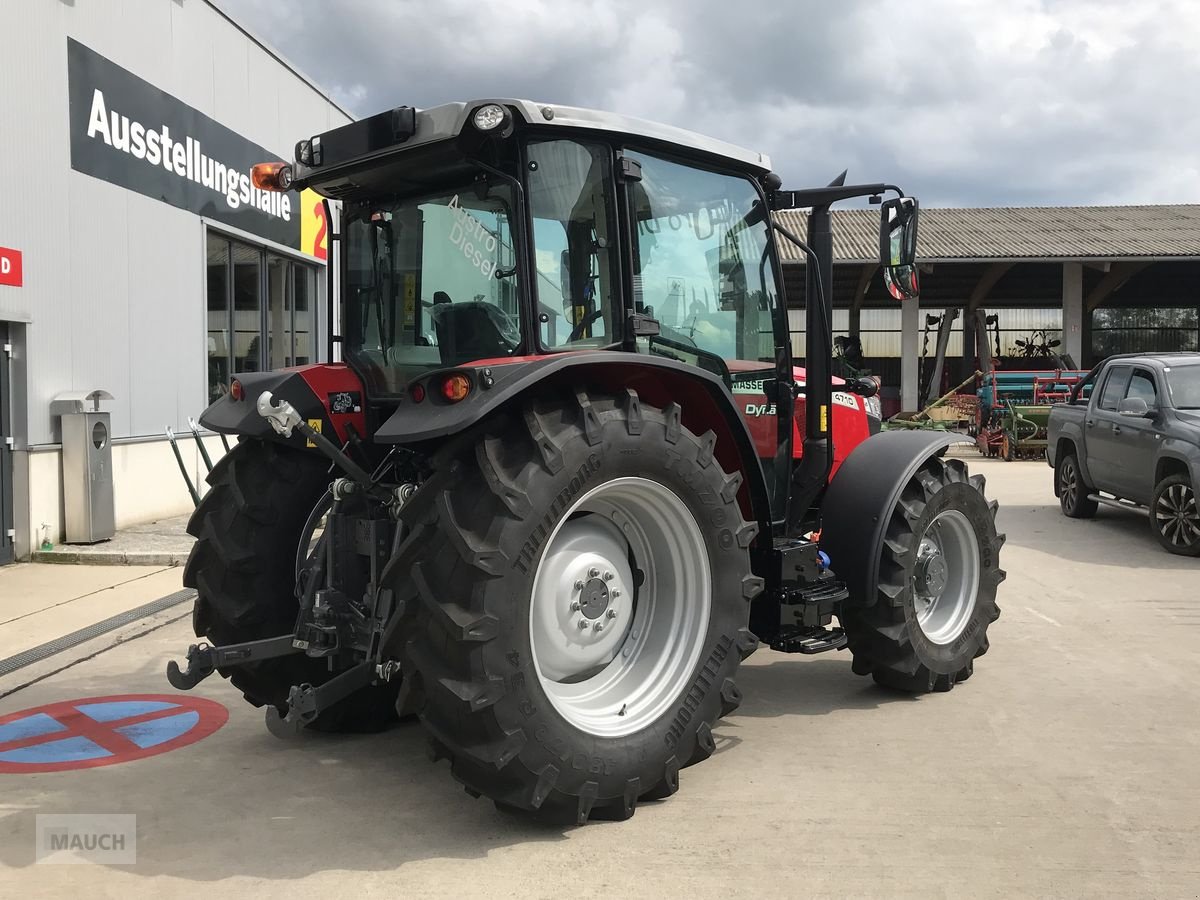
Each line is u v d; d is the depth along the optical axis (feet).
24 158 25.07
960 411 64.69
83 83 27.32
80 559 25.41
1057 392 57.06
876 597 13.69
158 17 31.01
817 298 14.30
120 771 11.89
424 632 9.51
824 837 9.91
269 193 39.60
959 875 9.11
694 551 11.06
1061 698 14.47
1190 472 25.90
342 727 13.15
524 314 10.36
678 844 9.78
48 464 26.21
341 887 8.94
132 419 29.96
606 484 10.14
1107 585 22.80
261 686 12.73
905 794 11.00
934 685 14.73
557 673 10.66
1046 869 9.21
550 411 10.00
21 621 19.42
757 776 11.56
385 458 11.60
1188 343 100.42
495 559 9.26
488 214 10.84
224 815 10.57
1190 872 9.15
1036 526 32.27
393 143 10.36
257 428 11.80
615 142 11.20
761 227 13.67
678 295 12.29
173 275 32.12
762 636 13.10
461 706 9.27
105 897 8.78
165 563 25.23
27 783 11.51
